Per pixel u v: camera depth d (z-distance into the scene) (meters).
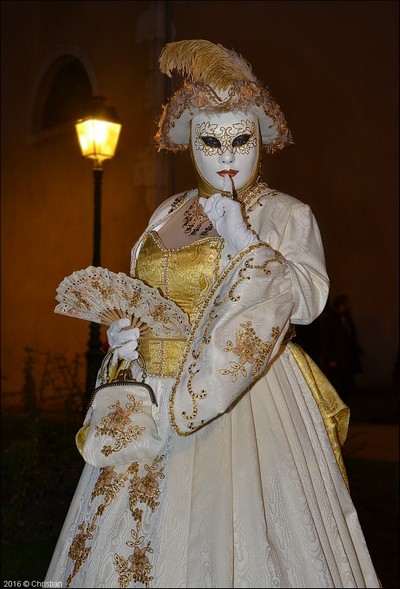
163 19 10.91
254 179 2.40
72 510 2.29
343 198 11.93
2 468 6.00
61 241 12.82
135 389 2.26
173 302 2.22
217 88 2.32
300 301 2.18
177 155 10.52
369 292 11.93
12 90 14.29
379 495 5.75
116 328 2.27
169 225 2.47
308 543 2.02
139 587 2.00
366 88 11.88
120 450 2.16
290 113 11.51
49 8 13.28
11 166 14.23
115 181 11.45
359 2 11.87
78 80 12.84
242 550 1.98
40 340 13.34
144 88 10.99
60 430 6.71
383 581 4.42
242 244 2.17
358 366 10.05
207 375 2.02
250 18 11.09
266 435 2.13
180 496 2.06
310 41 11.66
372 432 8.21
